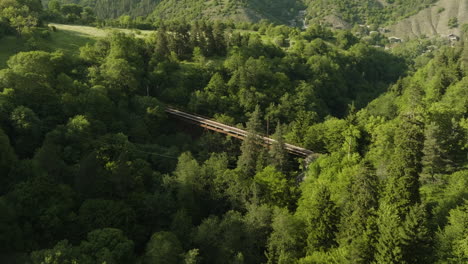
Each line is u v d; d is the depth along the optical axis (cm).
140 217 6481
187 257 5019
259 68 13750
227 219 5838
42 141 7994
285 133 10912
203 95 12288
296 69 16450
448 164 6469
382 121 8450
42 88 8925
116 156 7669
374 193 5066
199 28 15800
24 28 12812
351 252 4381
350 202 5141
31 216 5562
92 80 10644
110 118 9694
